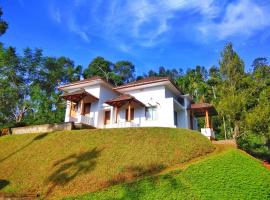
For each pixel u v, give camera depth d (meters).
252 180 15.23
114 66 73.56
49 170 19.25
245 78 32.03
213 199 13.57
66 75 54.41
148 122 29.25
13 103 34.44
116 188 15.26
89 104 32.38
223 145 23.30
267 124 25.94
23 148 24.47
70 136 24.34
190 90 64.81
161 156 18.84
